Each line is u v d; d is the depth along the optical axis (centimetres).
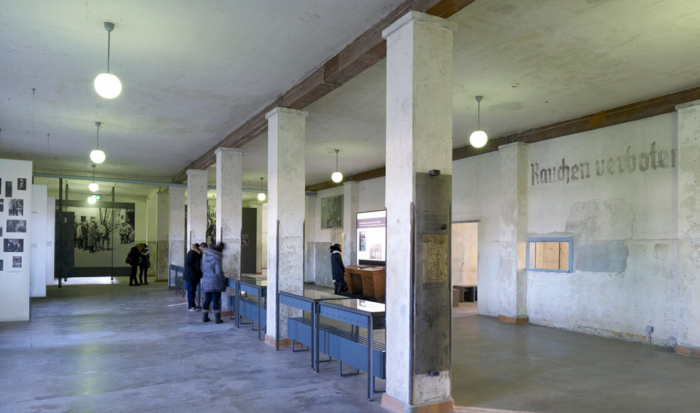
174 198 1639
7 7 473
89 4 468
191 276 1075
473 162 1128
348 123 941
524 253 976
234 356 656
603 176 841
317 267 1875
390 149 468
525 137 974
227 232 1012
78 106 816
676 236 732
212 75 666
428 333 438
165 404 464
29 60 611
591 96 750
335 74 593
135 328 862
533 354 689
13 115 875
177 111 846
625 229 802
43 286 1251
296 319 676
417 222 436
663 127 755
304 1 464
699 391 519
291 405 463
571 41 551
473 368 609
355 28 522
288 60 611
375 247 1493
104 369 588
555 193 927
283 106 740
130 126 955
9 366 600
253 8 477
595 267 845
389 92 471
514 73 653
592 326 845
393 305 454
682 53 582
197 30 525
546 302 934
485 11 482
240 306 878
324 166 1473
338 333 558
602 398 493
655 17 493
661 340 744
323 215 1852
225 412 444
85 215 2194
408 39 446
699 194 685
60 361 625
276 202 730
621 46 563
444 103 456
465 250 1359
